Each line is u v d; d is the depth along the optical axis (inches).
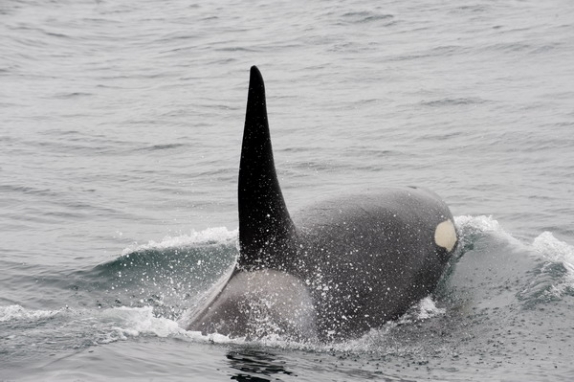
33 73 3983.8
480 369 1167.0
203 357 1142.3
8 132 2970.0
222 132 2970.0
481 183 2273.6
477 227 1715.1
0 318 1306.6
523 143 2608.3
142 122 3125.0
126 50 4493.1
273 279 1264.8
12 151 2731.3
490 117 2920.8
